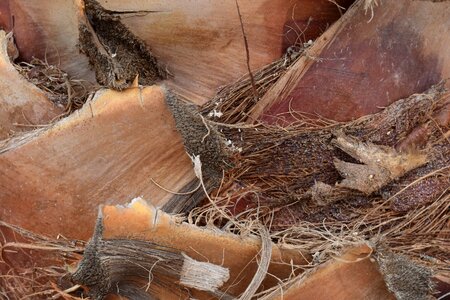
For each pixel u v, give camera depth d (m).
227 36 0.96
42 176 0.91
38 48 0.98
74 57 0.98
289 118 0.96
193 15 0.96
